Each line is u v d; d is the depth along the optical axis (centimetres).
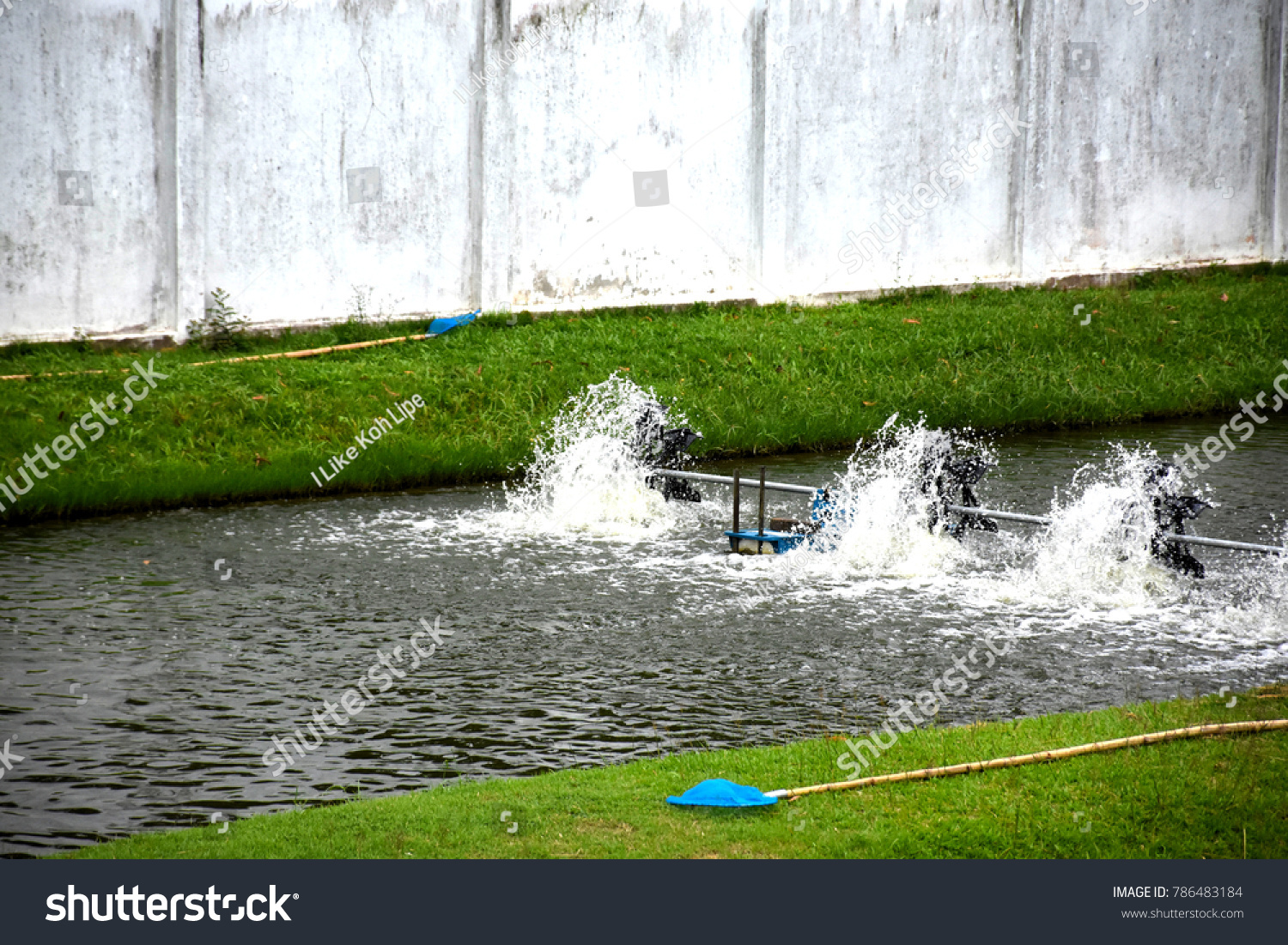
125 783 827
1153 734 830
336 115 2311
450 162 2411
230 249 2264
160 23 2173
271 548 1431
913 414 2145
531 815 741
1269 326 2581
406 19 2341
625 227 2542
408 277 2408
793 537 1405
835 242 2694
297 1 2255
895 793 760
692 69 2547
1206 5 2888
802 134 2633
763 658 1070
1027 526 1524
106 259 2183
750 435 2012
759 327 2441
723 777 795
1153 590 1275
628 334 2358
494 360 2178
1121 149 2867
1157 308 2630
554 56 2444
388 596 1249
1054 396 2230
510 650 1092
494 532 1512
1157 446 2008
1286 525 1493
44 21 2091
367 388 2009
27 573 1323
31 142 2105
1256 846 693
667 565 1365
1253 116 2958
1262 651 1095
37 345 2119
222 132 2231
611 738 902
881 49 2669
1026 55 2770
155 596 1246
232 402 1891
